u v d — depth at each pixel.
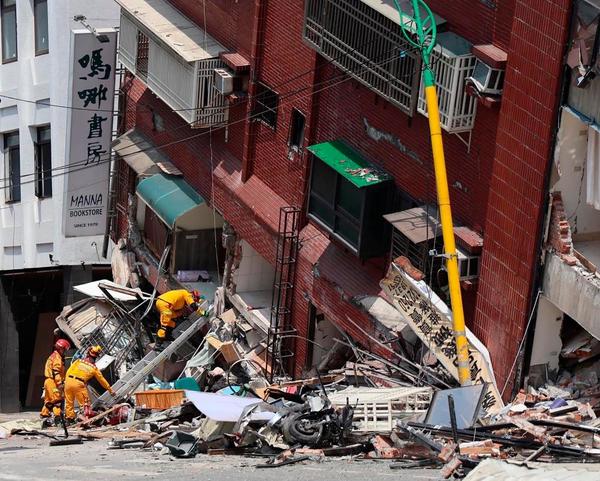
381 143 43.91
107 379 55.44
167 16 56.16
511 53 36.94
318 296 47.84
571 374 38.34
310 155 47.84
